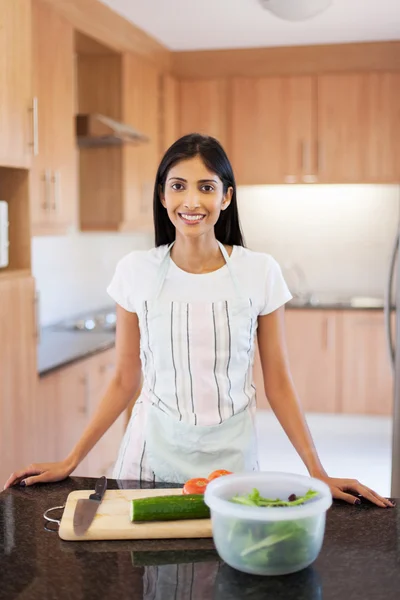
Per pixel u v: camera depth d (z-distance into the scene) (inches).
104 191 178.9
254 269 71.4
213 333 69.8
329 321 215.3
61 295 187.8
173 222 65.9
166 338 70.4
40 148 133.1
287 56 209.5
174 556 51.1
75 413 142.8
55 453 133.2
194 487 57.7
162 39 199.2
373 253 239.8
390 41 203.5
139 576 48.3
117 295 73.4
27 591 46.4
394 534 54.6
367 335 213.6
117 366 74.9
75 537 53.3
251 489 52.6
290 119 212.2
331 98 209.5
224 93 214.5
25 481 64.7
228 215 72.3
